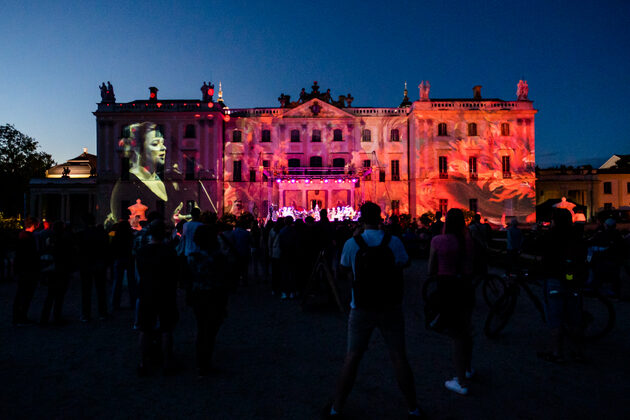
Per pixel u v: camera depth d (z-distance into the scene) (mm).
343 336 6801
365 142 44812
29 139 54844
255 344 6352
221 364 5441
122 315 8430
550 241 5426
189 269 5180
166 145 43500
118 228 8969
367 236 3928
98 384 4766
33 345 6316
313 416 3928
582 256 5320
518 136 42969
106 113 43094
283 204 41500
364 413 3979
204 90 43812
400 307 3828
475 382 4719
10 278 13352
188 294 5355
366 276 3723
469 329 4543
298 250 10023
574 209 29188
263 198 44406
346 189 41594
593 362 5359
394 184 44469
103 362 5543
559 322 5328
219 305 5078
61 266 7500
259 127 44938
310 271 10352
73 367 5344
